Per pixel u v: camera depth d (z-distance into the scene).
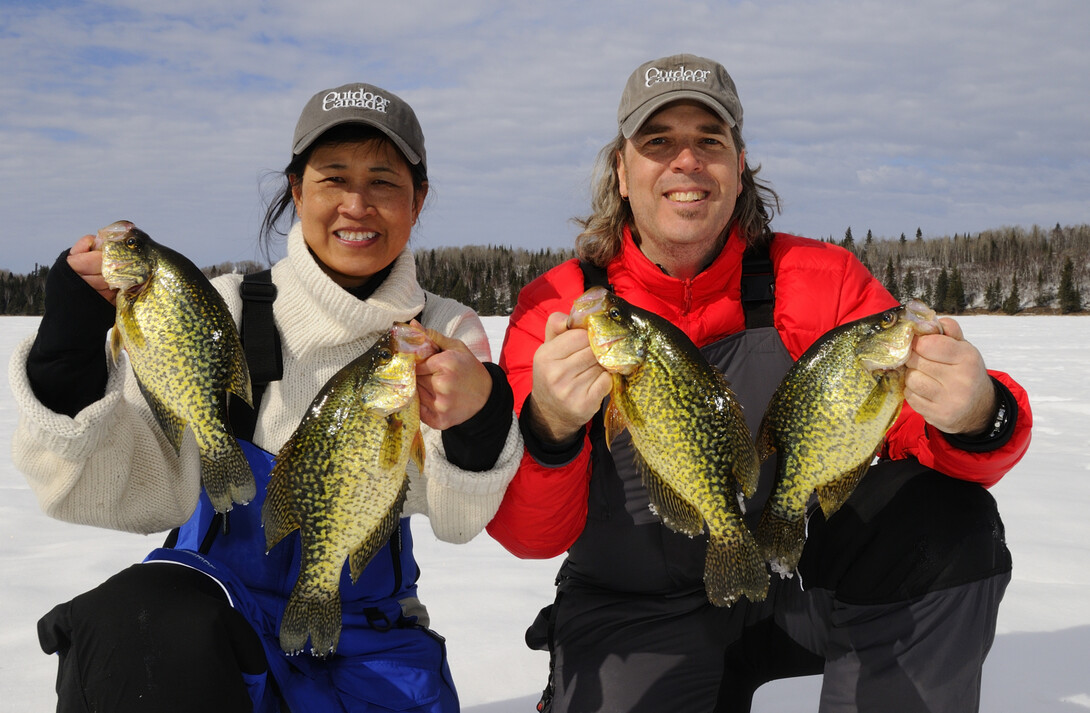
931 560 2.35
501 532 2.78
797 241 3.15
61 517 2.45
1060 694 2.95
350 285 2.87
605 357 2.27
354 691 2.39
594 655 2.76
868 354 2.30
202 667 1.98
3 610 3.69
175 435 2.33
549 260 87.06
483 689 3.15
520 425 2.55
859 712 2.41
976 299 85.19
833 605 2.54
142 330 2.23
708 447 2.37
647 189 3.01
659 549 2.77
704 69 3.01
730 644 2.74
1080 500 5.74
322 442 2.21
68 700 1.98
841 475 2.39
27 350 2.30
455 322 2.93
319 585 2.24
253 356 2.65
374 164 2.72
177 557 2.34
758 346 2.94
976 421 2.37
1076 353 20.47
